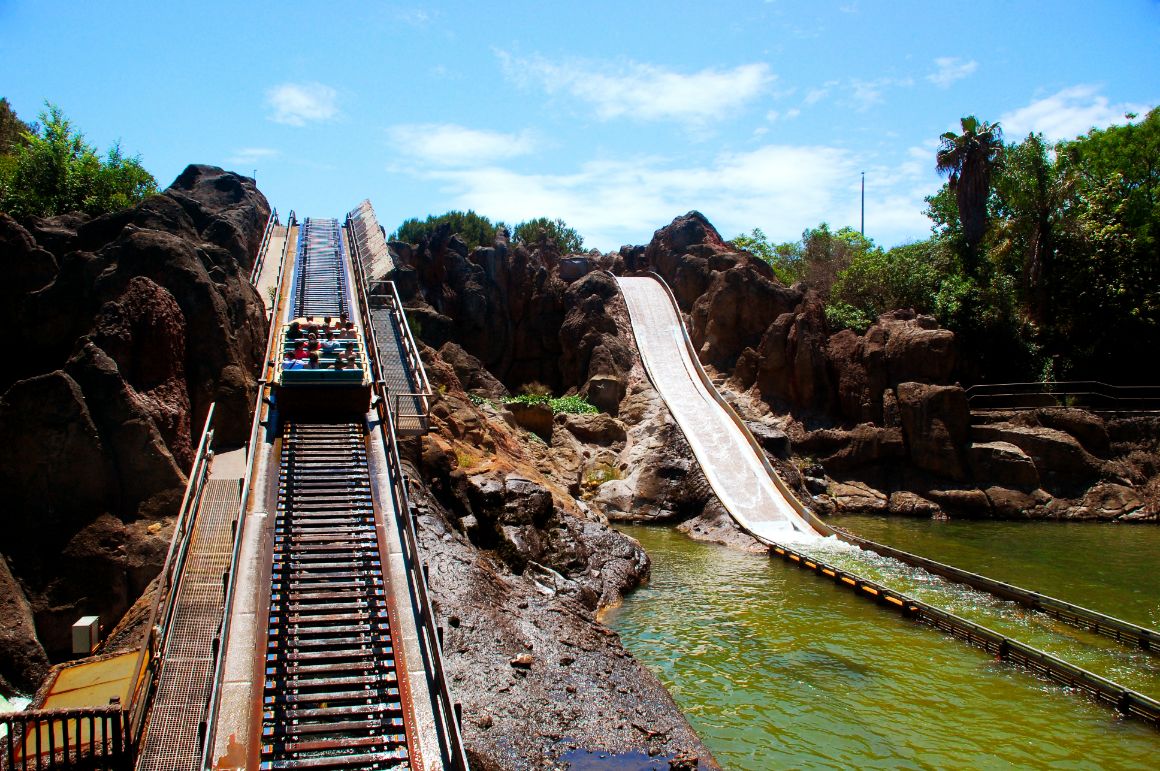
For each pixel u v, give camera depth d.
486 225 75.50
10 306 27.59
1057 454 45.59
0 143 58.53
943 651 23.62
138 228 29.44
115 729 13.15
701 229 67.94
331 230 49.50
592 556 29.78
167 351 25.89
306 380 24.17
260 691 13.77
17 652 19.56
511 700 17.62
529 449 41.09
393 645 15.09
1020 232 59.56
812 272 76.12
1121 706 19.45
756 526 38.84
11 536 21.50
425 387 28.03
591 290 60.22
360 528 18.66
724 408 49.62
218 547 18.59
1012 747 17.83
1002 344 54.75
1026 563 33.84
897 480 47.38
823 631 25.30
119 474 22.77
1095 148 64.62
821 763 17.09
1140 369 53.84
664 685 20.86
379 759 12.65
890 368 49.97
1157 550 36.41
